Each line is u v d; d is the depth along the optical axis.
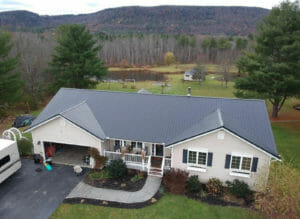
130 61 123.44
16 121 31.02
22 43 55.22
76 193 17.19
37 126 20.52
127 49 124.69
